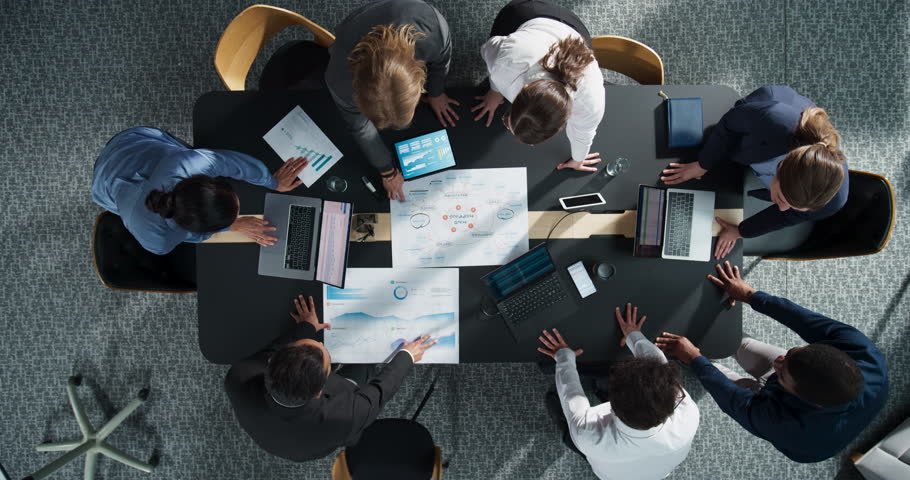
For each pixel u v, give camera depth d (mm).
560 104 1354
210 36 2572
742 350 2219
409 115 1369
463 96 1898
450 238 1922
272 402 1621
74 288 2578
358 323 1929
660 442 1633
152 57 2578
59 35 2566
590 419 1704
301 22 1960
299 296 1920
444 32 1557
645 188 1869
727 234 1878
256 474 2574
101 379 2584
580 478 2545
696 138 1873
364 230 1921
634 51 1969
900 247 2529
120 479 2580
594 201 1881
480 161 1913
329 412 1675
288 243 1911
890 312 2529
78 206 2588
